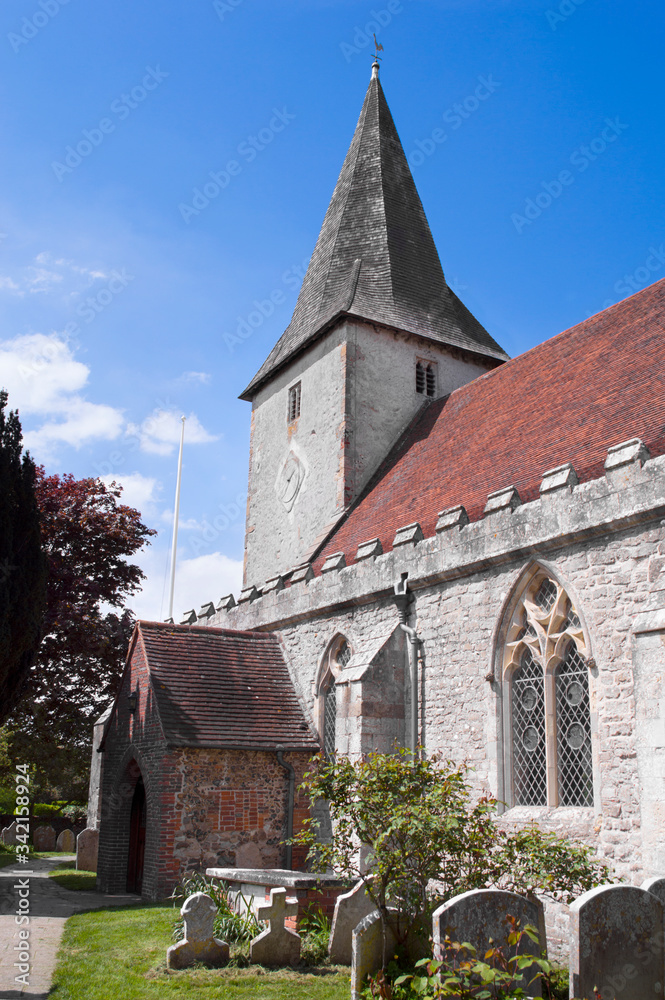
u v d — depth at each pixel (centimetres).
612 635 1131
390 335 2425
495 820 1260
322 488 2333
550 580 1275
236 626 2156
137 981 903
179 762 1545
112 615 2720
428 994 772
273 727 1688
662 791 991
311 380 2498
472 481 1656
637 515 1111
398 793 962
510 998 741
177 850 1502
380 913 891
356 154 2855
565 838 996
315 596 1827
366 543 1700
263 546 2630
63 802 4391
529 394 1800
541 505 1275
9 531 1518
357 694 1493
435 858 934
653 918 802
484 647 1362
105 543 2791
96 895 1634
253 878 1190
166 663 1728
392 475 2142
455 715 1406
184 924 1004
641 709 1037
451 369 2531
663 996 789
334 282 2589
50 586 2617
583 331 1823
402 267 2597
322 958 1029
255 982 914
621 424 1354
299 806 1638
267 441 2725
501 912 807
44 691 2728
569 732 1208
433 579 1488
